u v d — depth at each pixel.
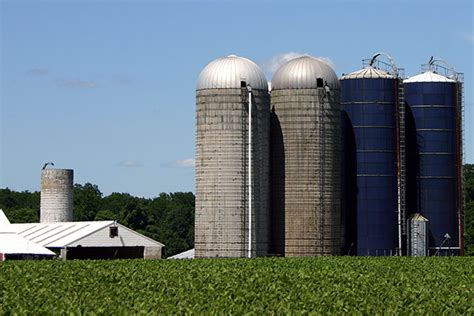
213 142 109.69
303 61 115.44
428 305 46.50
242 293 51.81
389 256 111.50
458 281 63.78
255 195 110.25
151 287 56.75
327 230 113.69
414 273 72.56
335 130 115.06
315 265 84.56
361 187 120.81
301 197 113.25
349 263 88.56
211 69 111.00
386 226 120.25
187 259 97.44
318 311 43.72
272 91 115.69
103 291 53.72
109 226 119.25
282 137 114.19
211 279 63.78
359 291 54.00
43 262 89.19
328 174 114.19
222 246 109.19
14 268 77.81
